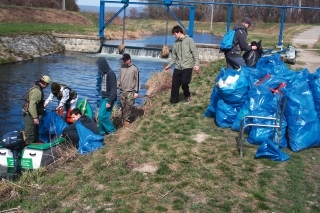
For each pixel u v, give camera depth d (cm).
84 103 898
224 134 768
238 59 935
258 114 715
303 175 595
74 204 529
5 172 729
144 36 4666
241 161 640
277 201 523
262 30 4850
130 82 927
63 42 2798
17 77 1725
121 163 640
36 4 4769
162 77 1475
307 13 5734
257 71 817
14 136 737
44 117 859
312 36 3325
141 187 562
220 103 812
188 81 971
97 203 526
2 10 3647
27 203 554
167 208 504
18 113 1159
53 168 705
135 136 785
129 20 6600
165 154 677
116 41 3709
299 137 682
